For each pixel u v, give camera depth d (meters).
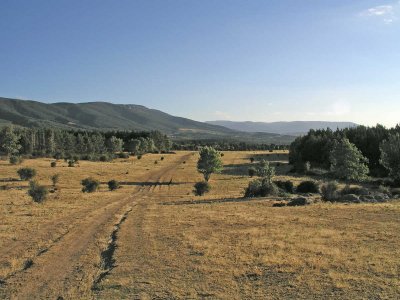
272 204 44.53
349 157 70.50
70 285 18.30
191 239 25.97
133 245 25.17
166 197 62.91
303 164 107.44
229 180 93.44
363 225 28.50
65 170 103.38
